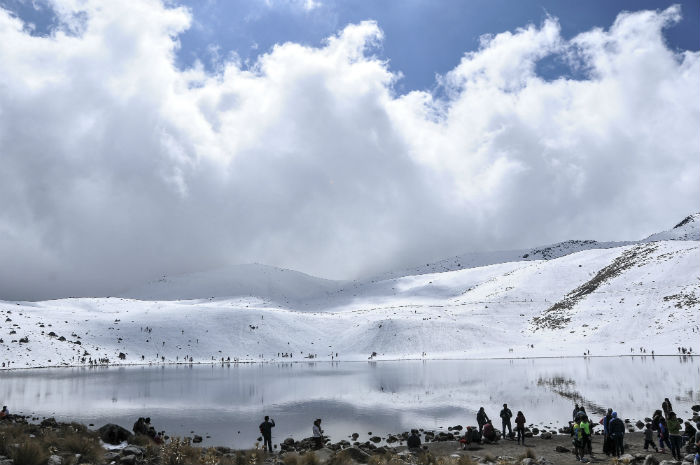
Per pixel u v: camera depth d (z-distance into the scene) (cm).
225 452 2066
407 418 3200
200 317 13475
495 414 3225
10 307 12900
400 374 6525
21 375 7281
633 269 13250
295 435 2702
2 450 1455
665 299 10612
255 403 4044
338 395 4462
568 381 4809
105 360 10150
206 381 6050
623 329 9994
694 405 3127
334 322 14038
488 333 11706
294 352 11850
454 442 2422
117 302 17488
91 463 1541
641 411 3056
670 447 1889
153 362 10550
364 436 2653
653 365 6150
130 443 2105
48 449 1502
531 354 9425
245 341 12238
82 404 4012
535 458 1897
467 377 5700
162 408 3784
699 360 6706
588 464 1842
